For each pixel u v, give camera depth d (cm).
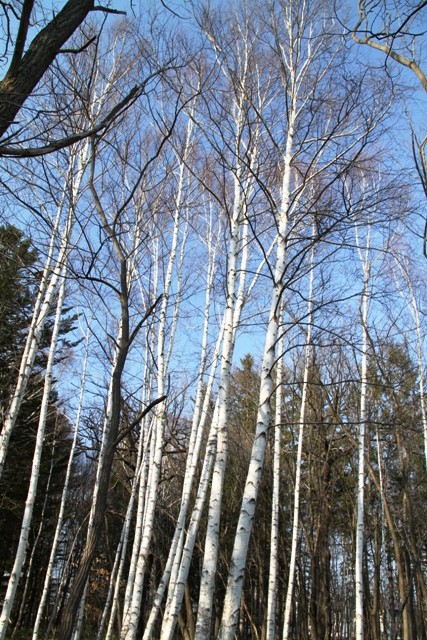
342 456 1817
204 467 1130
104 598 2816
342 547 2444
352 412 1673
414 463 1989
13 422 1123
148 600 2359
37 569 2856
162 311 1218
